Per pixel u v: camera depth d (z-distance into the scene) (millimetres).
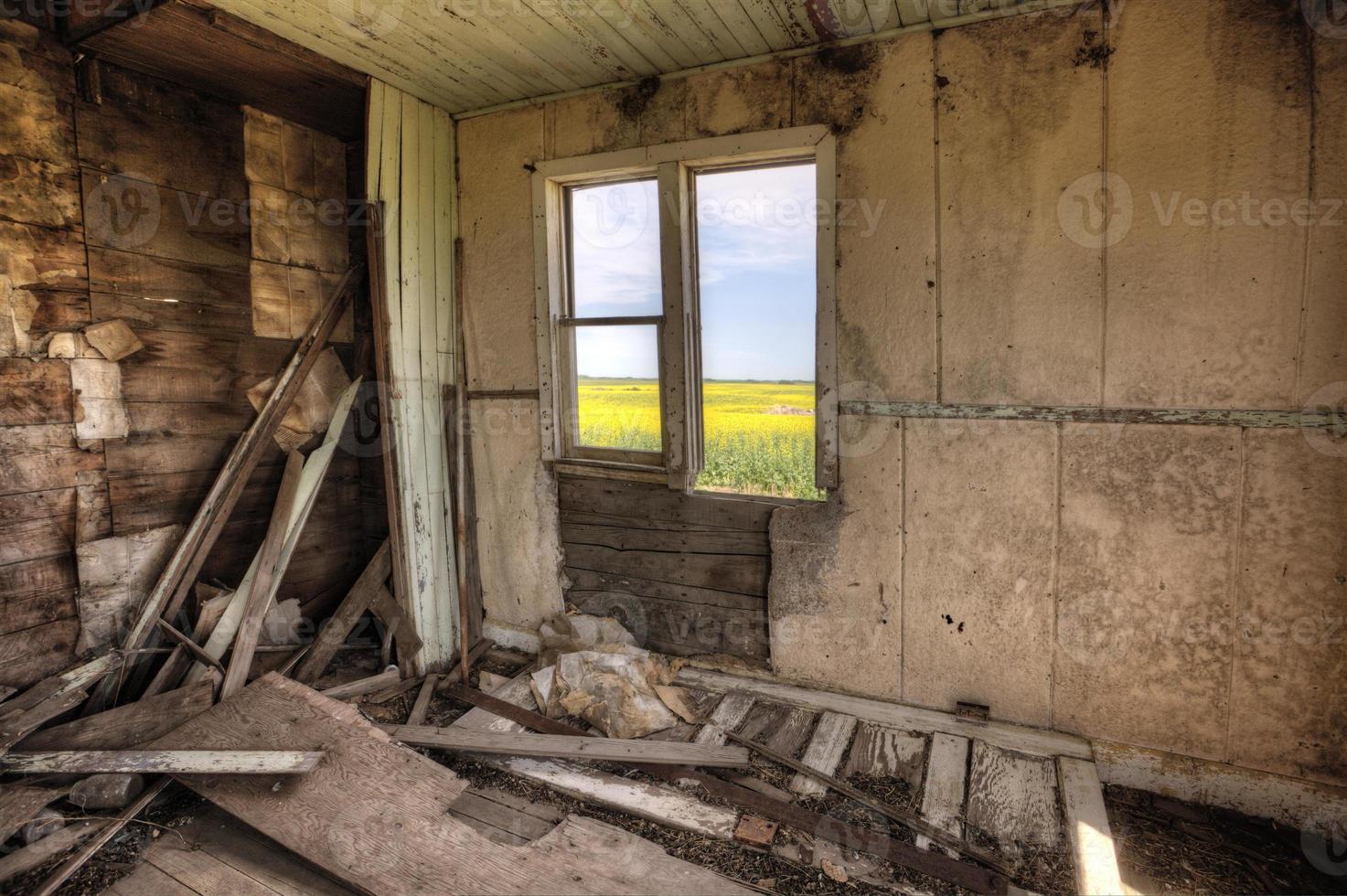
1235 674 2201
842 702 2730
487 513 3480
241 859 2020
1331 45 1936
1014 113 2309
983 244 2391
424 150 3152
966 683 2580
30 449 2326
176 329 2723
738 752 2461
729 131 2717
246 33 2326
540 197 3113
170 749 2273
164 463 2707
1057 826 2098
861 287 2590
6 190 2234
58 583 2414
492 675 3172
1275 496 2107
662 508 3059
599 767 2443
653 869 1915
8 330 2260
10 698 2264
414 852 1930
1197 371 2162
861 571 2697
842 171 2568
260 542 3080
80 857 1971
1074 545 2367
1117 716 2367
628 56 2633
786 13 2307
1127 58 2156
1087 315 2279
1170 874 1973
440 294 3285
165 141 2668
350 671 3148
